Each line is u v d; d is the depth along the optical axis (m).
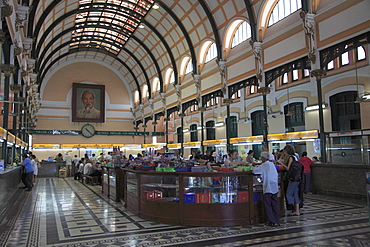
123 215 7.80
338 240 5.23
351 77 13.59
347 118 13.91
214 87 20.88
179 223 6.57
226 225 6.39
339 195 9.95
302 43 13.68
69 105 36.03
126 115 38.94
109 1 23.72
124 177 9.31
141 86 36.41
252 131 20.05
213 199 6.51
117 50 34.38
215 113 23.83
